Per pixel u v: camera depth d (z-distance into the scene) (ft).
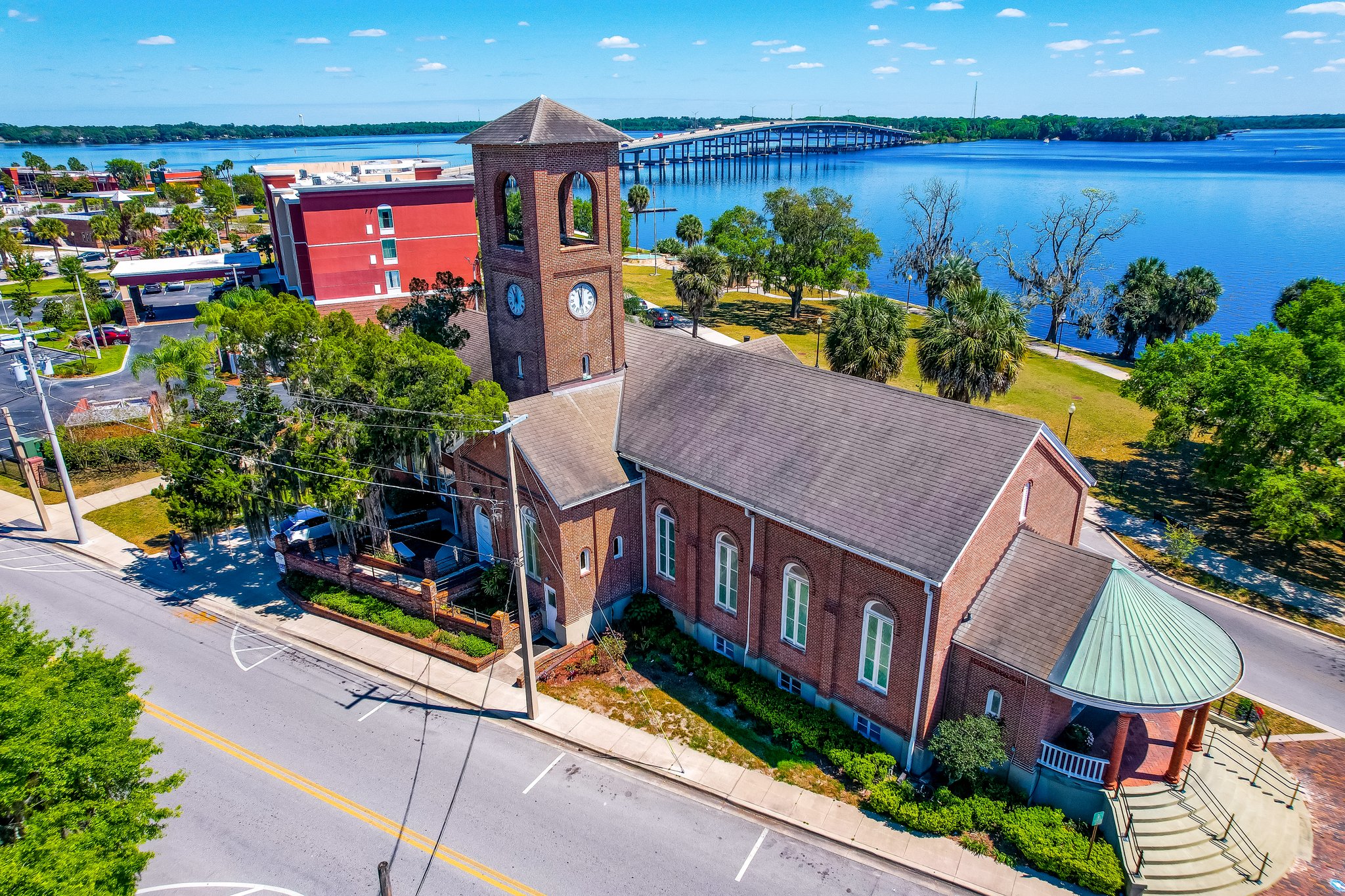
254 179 640.58
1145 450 178.40
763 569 96.07
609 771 86.22
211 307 196.13
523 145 102.06
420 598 112.68
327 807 80.79
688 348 119.85
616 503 108.78
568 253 110.42
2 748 52.42
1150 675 73.92
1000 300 151.84
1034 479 87.92
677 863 74.28
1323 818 79.30
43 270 370.94
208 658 106.93
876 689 87.25
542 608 111.55
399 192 234.17
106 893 51.24
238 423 117.50
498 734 91.91
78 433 177.37
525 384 119.96
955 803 78.74
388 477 140.77
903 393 95.45
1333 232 606.14
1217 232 615.57
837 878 72.79
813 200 334.03
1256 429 125.90
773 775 85.71
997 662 79.15
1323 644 109.09
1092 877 70.33
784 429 100.01
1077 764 77.05
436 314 156.46
